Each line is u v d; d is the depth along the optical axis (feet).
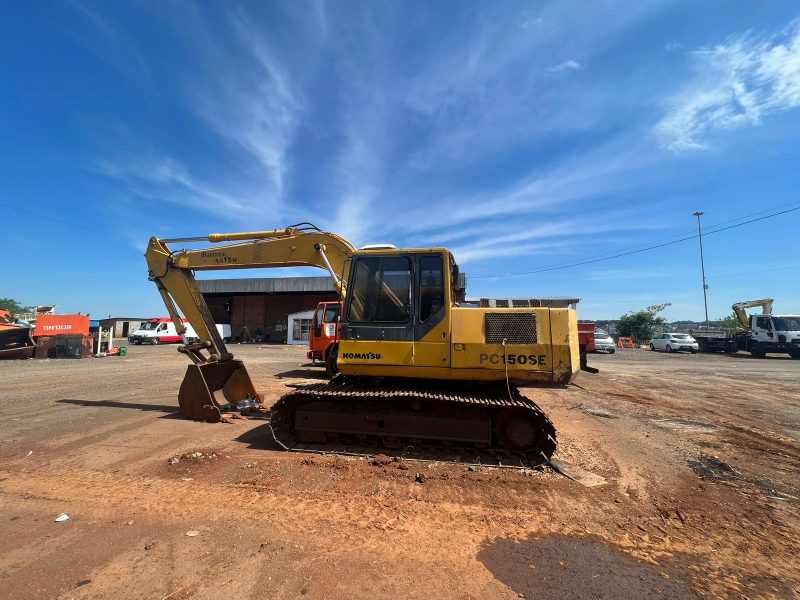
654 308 144.15
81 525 11.56
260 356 76.54
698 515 12.88
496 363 17.56
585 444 20.31
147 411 26.18
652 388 39.86
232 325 141.49
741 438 21.85
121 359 66.08
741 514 13.01
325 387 19.53
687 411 28.91
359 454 17.84
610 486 15.03
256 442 19.58
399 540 10.97
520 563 10.03
